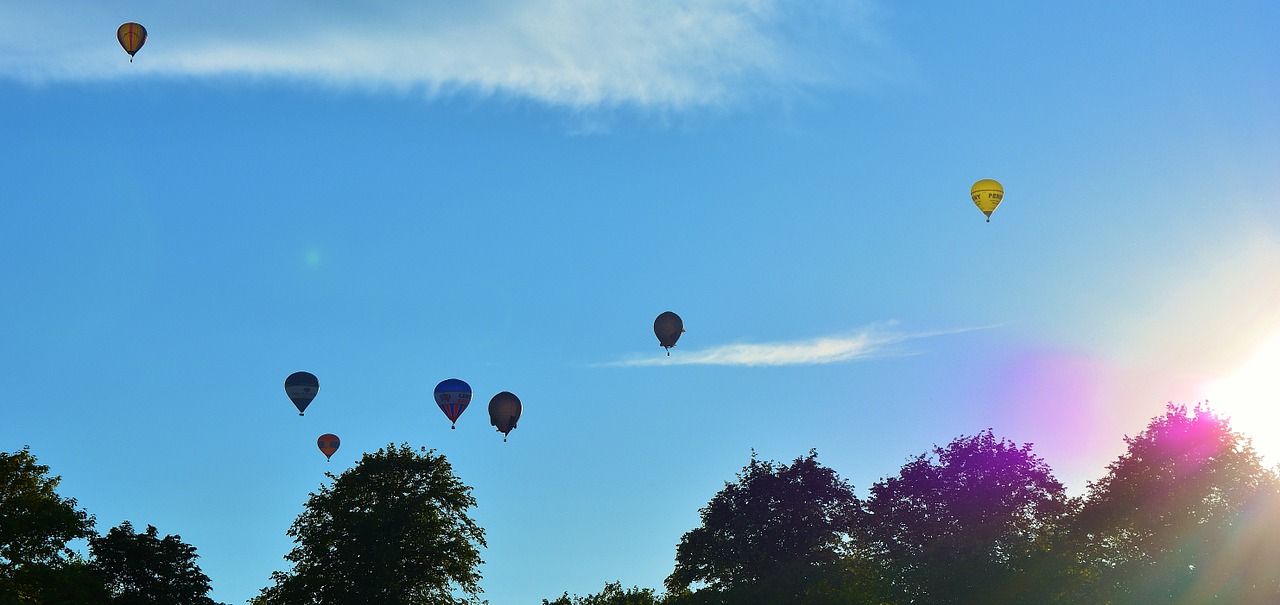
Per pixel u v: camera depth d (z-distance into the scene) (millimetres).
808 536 96312
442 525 79250
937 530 89125
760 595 88062
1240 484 77250
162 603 88812
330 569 75375
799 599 86438
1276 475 77875
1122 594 73812
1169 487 77938
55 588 65000
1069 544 80562
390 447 81188
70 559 67750
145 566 90250
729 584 94438
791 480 99562
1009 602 76875
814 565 91250
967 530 88125
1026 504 89688
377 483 79500
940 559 83250
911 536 89688
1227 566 73625
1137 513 77750
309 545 77438
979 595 78500
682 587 97250
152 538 92312
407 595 75750
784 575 89562
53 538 66562
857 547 93562
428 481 79812
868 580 84688
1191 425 80562
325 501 79125
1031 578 77625
